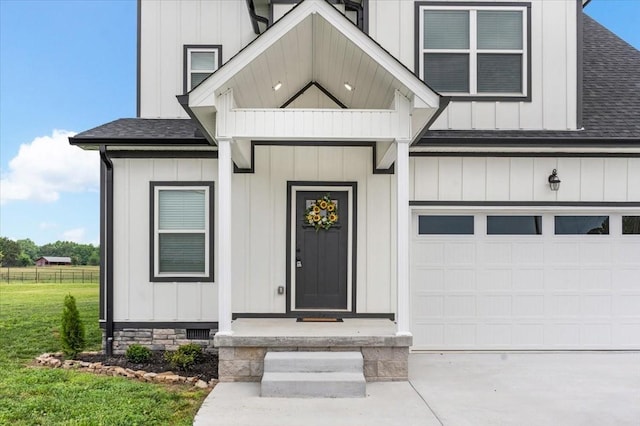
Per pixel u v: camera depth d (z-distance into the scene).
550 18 7.88
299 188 7.69
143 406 5.18
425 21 7.82
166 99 8.32
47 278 26.31
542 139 7.25
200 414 4.86
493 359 7.18
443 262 7.71
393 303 7.61
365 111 5.99
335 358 5.74
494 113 7.77
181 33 8.37
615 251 7.79
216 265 7.62
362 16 7.88
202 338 7.60
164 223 7.68
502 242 7.75
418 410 5.01
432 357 7.28
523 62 7.80
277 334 6.11
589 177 7.70
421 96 5.69
